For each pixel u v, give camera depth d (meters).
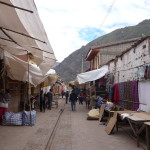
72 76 101.31
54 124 11.77
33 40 6.95
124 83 12.91
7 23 5.71
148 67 9.53
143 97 10.15
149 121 7.54
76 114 17.33
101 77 18.69
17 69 11.52
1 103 10.75
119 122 11.01
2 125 10.66
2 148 6.98
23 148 7.05
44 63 11.70
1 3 4.55
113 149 7.35
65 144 7.91
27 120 10.88
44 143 7.71
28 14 5.22
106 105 13.29
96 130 10.57
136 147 7.59
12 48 8.84
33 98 16.69
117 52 28.47
